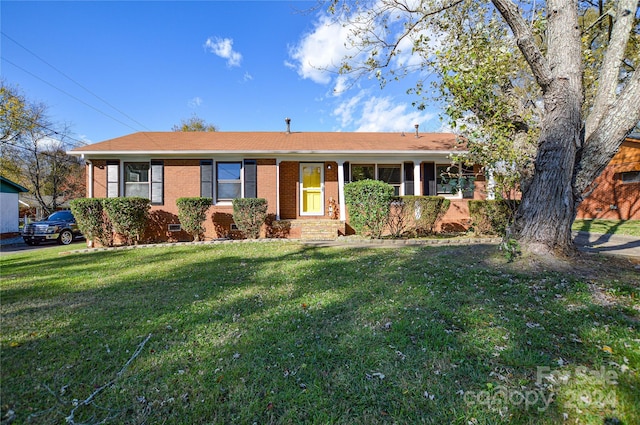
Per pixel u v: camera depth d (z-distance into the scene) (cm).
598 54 771
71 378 213
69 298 391
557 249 486
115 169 990
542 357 229
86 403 187
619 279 404
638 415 171
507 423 169
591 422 168
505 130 599
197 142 1123
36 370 223
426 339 261
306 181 1118
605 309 311
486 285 391
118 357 241
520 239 512
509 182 701
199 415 177
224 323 305
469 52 580
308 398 190
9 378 213
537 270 439
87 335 281
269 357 239
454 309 321
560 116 477
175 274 514
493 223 901
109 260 664
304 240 905
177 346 259
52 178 2261
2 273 556
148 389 201
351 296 376
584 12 902
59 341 269
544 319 294
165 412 180
